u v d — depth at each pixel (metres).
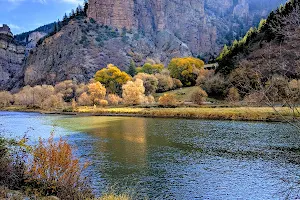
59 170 11.84
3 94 135.12
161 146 30.19
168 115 64.94
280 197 15.75
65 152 11.79
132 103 94.81
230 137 35.09
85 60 191.38
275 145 29.56
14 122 59.38
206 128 43.72
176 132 40.31
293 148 27.94
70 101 122.50
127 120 60.16
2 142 12.45
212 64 153.88
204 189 17.11
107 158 24.70
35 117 73.81
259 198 15.72
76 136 38.00
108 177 19.22
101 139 35.22
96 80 126.50
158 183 18.12
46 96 123.25
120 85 125.00
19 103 130.50
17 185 11.18
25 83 195.25
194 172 20.55
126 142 32.84
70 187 11.54
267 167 21.62
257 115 50.88
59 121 61.03
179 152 27.19
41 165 11.74
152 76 120.12
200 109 67.62
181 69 132.50
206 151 27.45
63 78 177.75
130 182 18.27
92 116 73.94
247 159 24.19
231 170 21.00
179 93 109.69
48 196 10.42
